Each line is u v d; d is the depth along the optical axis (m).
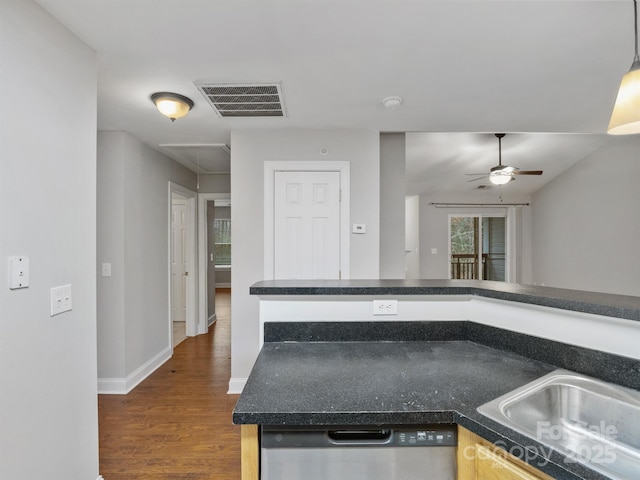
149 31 1.55
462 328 1.49
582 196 5.29
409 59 1.82
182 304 5.36
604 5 1.40
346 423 0.89
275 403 0.94
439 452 0.91
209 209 5.24
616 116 1.41
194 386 3.02
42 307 1.35
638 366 0.98
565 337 1.16
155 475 1.85
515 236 6.84
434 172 5.59
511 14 1.46
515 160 5.16
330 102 2.36
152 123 2.74
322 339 1.48
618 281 4.66
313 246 2.95
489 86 2.13
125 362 2.93
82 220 1.59
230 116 2.59
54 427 1.41
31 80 1.31
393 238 3.25
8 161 1.21
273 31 1.57
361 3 1.39
